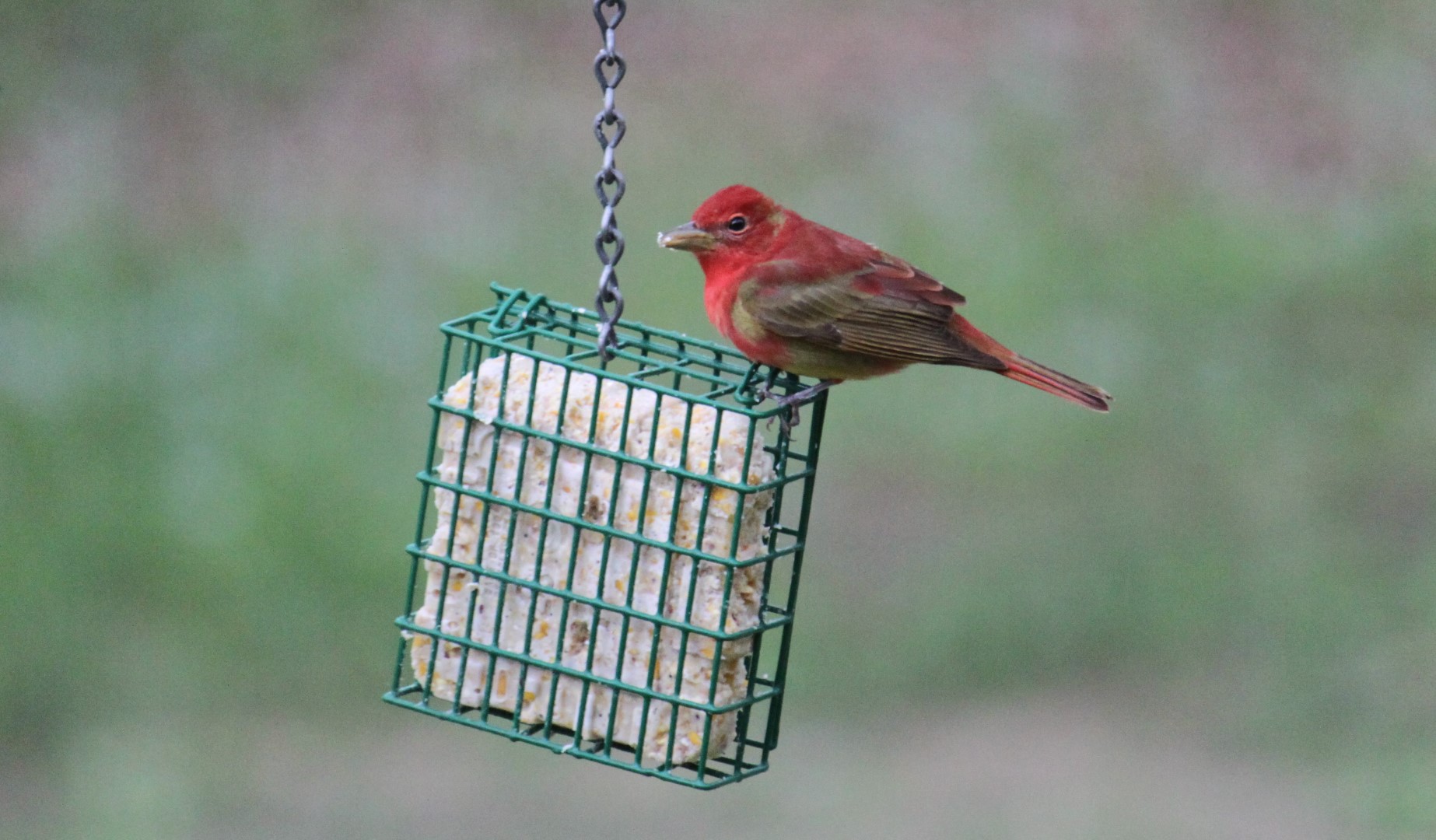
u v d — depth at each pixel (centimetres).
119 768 1272
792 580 786
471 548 791
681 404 768
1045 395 1630
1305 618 1430
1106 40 2120
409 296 1700
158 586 1406
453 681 796
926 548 1488
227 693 1348
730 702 771
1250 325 1736
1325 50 2111
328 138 1938
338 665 1373
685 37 2109
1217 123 2039
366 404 1566
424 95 1991
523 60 2059
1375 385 1666
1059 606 1443
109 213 1819
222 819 1238
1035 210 1873
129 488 1456
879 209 1866
